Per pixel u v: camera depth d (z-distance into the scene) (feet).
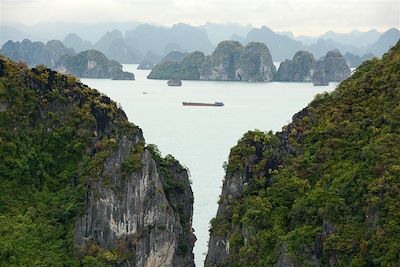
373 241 161.58
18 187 216.74
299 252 176.04
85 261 201.16
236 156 224.74
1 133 221.66
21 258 194.18
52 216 213.05
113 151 221.66
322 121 218.38
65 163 231.50
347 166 190.80
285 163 215.10
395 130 189.06
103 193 213.25
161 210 222.89
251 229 195.31
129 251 214.48
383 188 169.07
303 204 187.52
